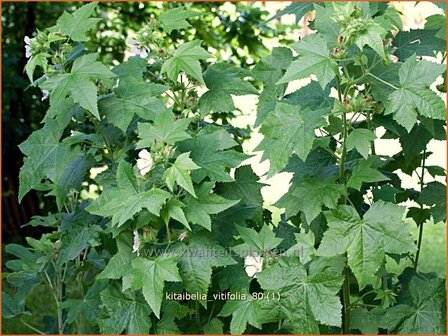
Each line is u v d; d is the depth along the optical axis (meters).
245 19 5.19
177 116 2.65
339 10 2.06
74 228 2.74
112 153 2.68
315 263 2.26
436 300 2.39
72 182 2.68
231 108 2.64
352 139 2.19
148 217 2.24
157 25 2.66
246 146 6.16
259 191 2.69
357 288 2.70
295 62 2.05
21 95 6.64
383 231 2.16
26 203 6.80
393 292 2.70
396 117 2.10
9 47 6.51
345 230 2.18
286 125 2.11
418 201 2.83
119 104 2.48
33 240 3.49
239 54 5.50
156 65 2.68
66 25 2.47
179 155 2.17
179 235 2.34
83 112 2.59
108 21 6.29
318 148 2.64
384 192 2.49
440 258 6.18
